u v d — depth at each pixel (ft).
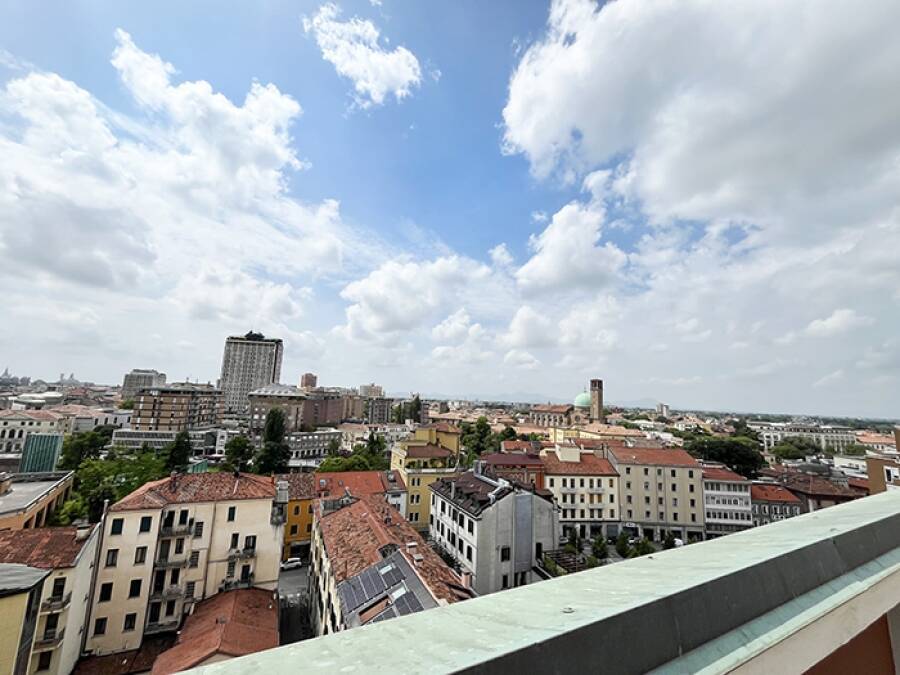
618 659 4.82
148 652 86.74
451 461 215.31
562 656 4.41
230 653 70.59
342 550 84.94
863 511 12.42
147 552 92.43
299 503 151.02
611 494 195.31
